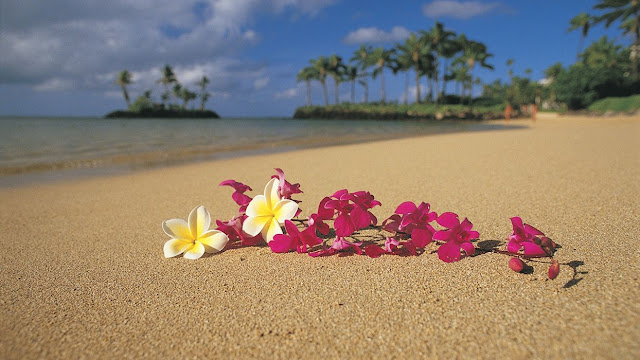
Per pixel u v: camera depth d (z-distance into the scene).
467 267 0.39
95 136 3.98
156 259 0.45
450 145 2.01
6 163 1.66
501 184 0.84
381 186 0.88
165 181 1.13
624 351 0.24
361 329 0.29
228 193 0.90
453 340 0.27
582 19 11.47
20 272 0.43
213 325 0.31
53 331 0.30
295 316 0.31
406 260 0.41
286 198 0.44
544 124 5.19
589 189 0.74
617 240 0.44
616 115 8.50
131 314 0.33
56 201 0.86
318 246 0.47
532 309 0.30
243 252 0.46
